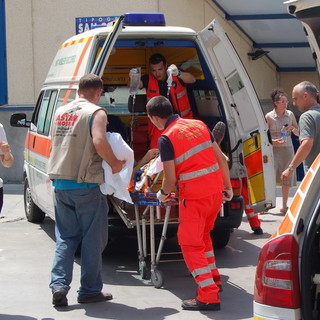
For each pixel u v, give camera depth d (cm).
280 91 948
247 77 698
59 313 549
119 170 551
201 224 547
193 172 539
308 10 379
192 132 547
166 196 552
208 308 551
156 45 718
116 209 639
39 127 816
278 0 1093
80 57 697
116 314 546
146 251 693
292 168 632
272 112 955
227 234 752
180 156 539
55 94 762
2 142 526
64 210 566
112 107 810
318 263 367
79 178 548
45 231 867
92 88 575
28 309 560
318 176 343
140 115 775
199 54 721
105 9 1191
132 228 661
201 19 1173
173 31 698
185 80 747
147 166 592
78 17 1204
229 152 702
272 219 937
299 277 338
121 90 819
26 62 1230
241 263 709
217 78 711
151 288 621
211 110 748
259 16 1152
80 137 552
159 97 557
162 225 668
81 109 557
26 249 769
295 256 339
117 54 830
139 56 834
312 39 403
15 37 1229
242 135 714
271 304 342
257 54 1243
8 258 728
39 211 904
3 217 959
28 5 1220
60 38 1215
